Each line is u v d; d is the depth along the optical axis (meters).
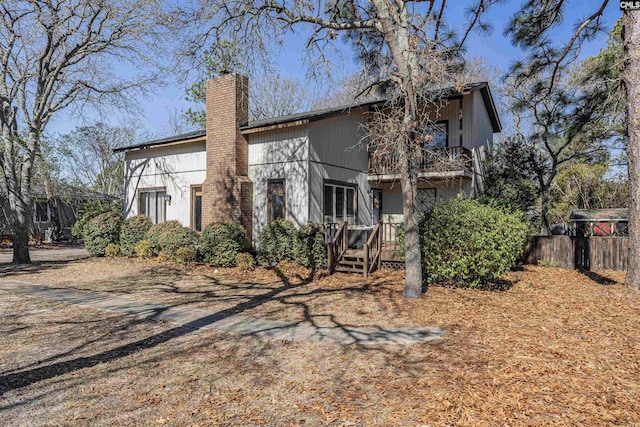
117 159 32.22
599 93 13.45
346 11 10.05
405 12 8.23
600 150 16.81
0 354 5.03
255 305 7.68
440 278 9.44
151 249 13.99
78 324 6.41
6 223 25.23
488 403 3.64
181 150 15.77
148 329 6.12
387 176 15.71
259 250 12.16
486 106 18.95
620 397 3.75
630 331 5.71
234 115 13.60
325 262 11.31
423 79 8.51
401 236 9.83
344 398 3.80
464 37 10.73
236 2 9.16
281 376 4.33
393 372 4.39
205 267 12.17
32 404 3.70
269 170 13.62
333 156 14.12
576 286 9.31
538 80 14.77
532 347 5.11
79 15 13.67
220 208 13.80
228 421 3.41
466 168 14.28
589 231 18.88
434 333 5.79
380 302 7.73
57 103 15.49
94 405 3.69
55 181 26.36
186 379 4.27
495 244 8.35
